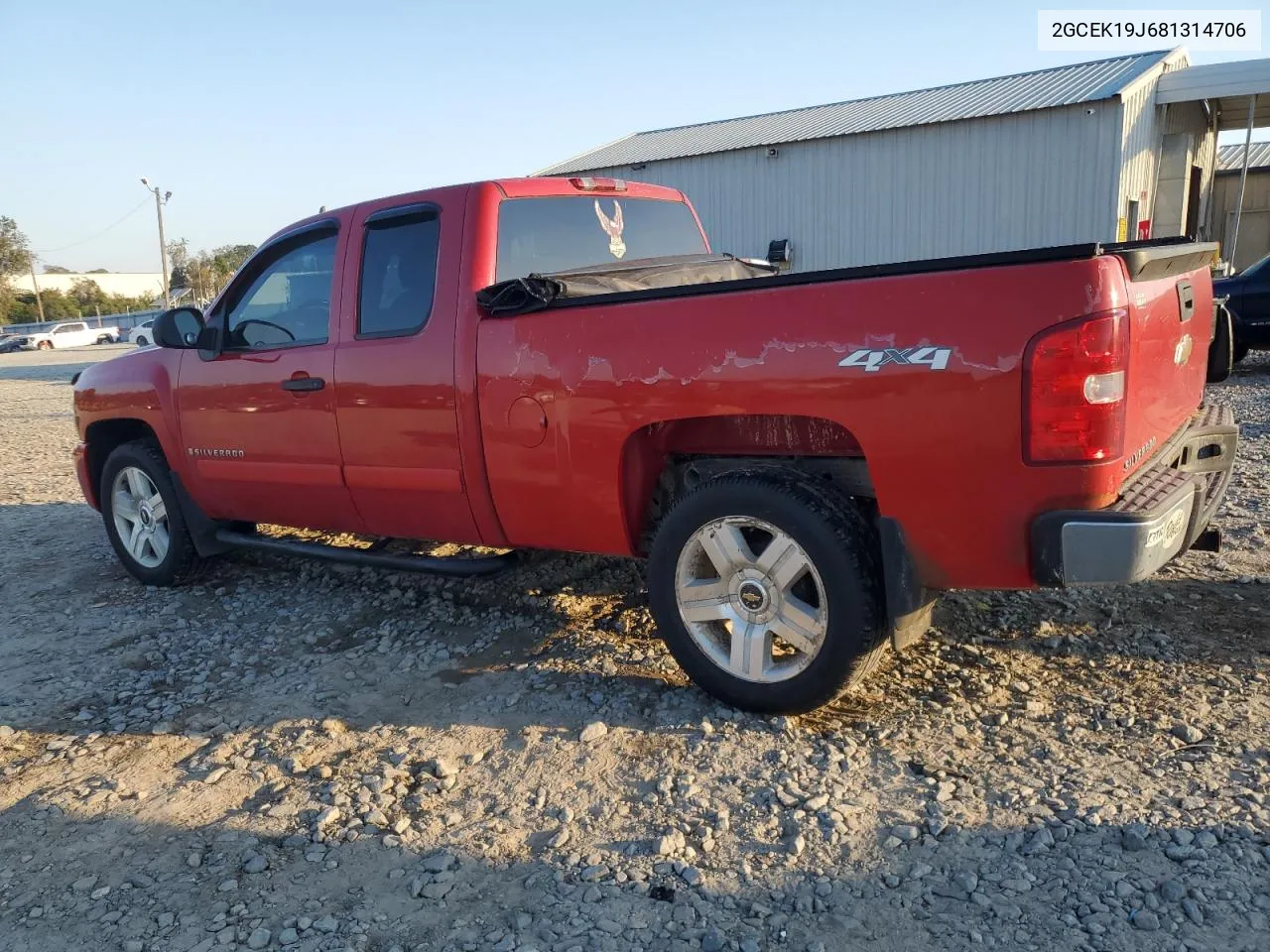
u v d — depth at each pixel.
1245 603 4.36
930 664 3.97
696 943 2.52
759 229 20.25
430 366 4.20
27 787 3.53
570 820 3.09
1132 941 2.41
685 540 3.67
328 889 2.83
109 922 2.73
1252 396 10.34
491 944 2.55
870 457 3.19
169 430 5.45
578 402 3.76
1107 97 16.33
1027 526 3.02
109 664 4.68
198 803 3.34
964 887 2.65
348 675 4.34
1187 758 3.17
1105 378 2.85
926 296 3.04
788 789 3.15
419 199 4.36
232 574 6.00
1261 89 17.41
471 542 4.43
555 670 4.20
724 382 3.40
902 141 18.48
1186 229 20.23
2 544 7.11
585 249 4.76
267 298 4.98
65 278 91.50
